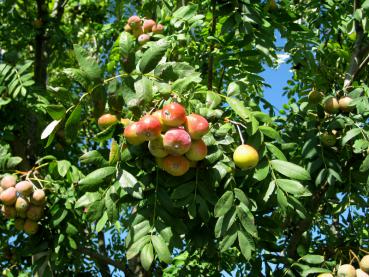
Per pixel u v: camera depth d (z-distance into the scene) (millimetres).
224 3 799
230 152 635
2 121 1117
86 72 579
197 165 614
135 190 587
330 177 738
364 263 747
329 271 728
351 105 768
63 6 1594
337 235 963
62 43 1532
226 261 887
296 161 795
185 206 646
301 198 809
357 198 820
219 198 610
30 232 907
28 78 1015
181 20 881
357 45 947
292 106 892
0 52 1450
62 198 887
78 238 968
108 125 616
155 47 587
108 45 1416
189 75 609
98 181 591
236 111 606
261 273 745
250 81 887
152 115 572
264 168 628
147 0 1034
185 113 585
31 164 1225
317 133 779
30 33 1406
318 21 992
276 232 703
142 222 601
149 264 574
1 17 1463
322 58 1026
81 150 1420
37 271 896
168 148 558
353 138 771
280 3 941
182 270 914
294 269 747
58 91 594
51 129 603
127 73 583
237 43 821
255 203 625
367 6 808
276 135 638
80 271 1202
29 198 879
